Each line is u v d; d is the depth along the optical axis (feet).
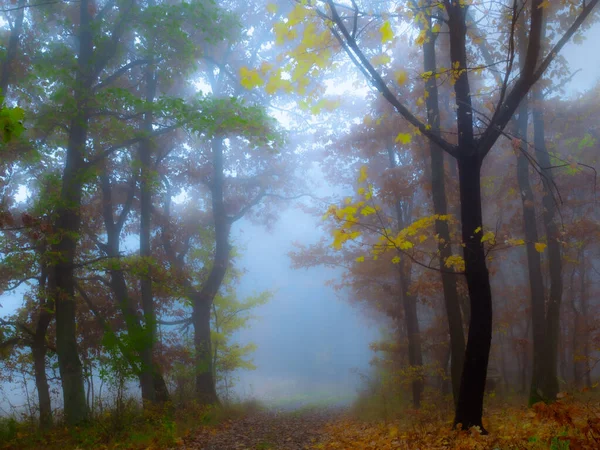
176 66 48.98
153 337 42.22
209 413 49.44
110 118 45.73
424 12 24.27
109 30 45.47
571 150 53.16
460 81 24.90
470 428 22.84
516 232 59.00
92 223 63.16
